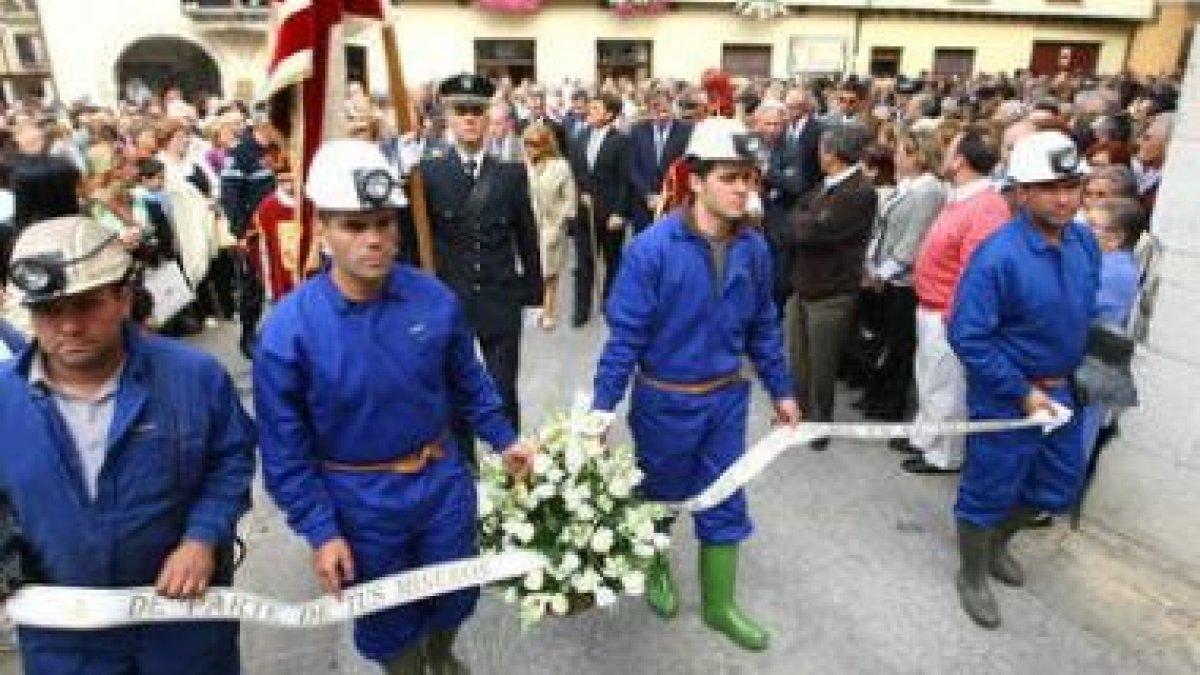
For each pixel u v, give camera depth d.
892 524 4.06
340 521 2.46
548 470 2.73
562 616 3.37
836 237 4.48
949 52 21.81
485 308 4.21
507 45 19.33
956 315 3.18
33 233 1.81
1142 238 3.87
